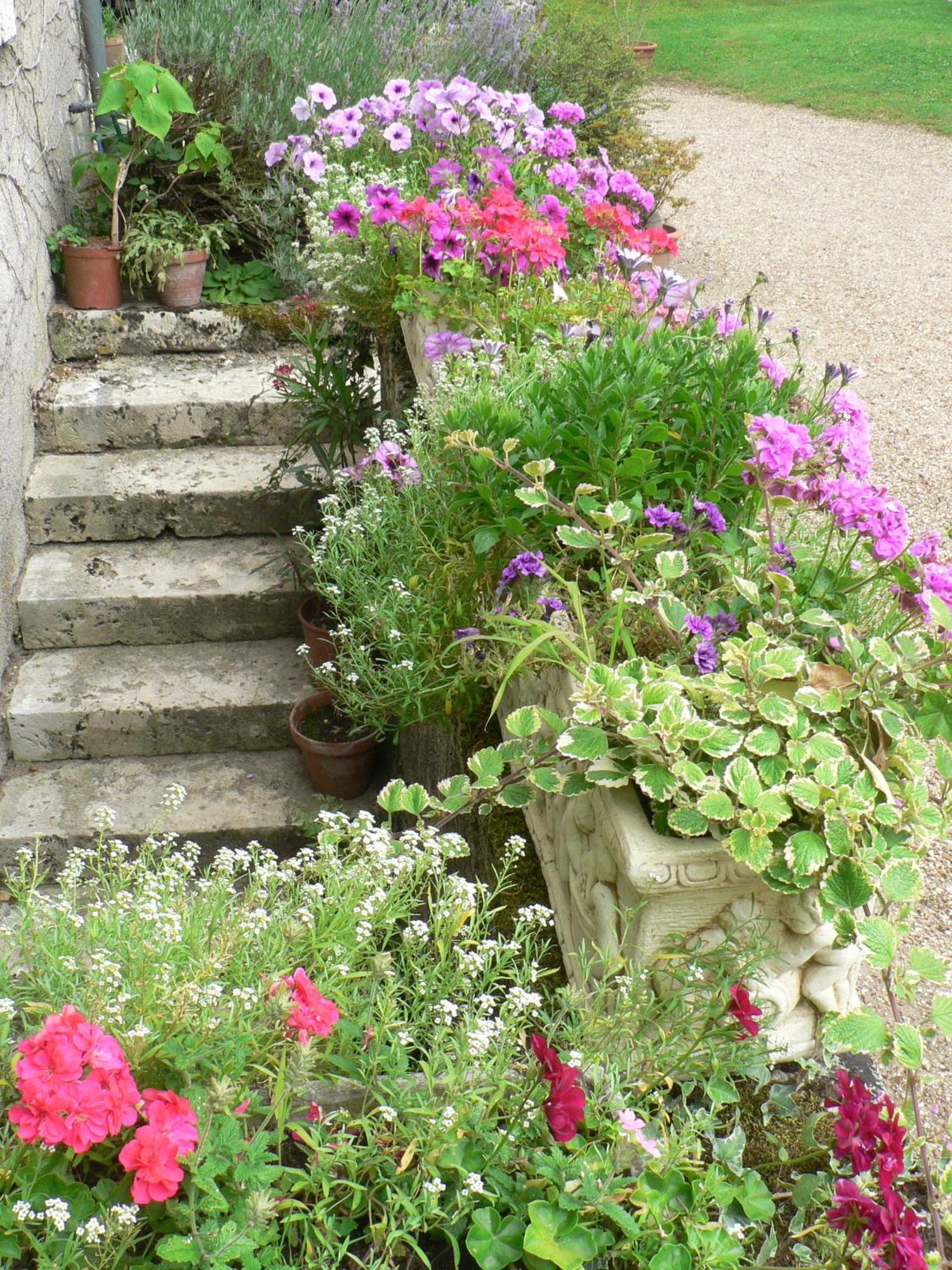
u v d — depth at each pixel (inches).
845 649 79.3
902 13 701.3
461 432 92.9
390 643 117.0
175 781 159.5
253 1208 58.3
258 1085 71.7
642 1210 65.4
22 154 179.6
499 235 135.1
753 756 74.4
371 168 178.2
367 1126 65.9
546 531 100.0
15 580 169.3
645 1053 72.3
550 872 92.0
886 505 81.7
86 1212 61.3
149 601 169.2
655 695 73.9
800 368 106.5
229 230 207.2
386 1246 63.7
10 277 170.9
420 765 138.7
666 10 725.3
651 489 95.3
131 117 193.6
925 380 248.5
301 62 222.1
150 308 198.7
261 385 190.7
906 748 74.0
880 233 350.6
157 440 187.3
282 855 155.9
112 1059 57.9
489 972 76.7
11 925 121.6
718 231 353.7
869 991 112.1
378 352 174.7
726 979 71.2
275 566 174.6
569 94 294.0
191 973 70.6
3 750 159.8
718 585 93.6
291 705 162.6
